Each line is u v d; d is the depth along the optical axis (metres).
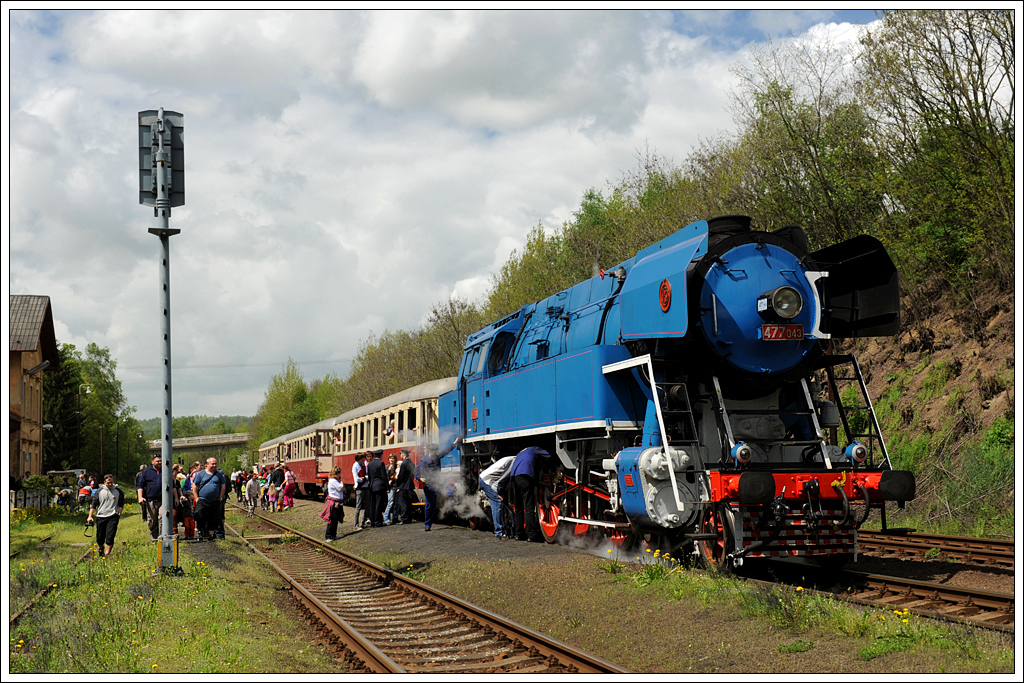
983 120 16.83
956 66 17.05
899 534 8.57
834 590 8.38
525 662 6.37
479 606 8.87
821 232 20.23
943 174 17.70
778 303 9.10
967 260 17.80
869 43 18.45
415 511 20.97
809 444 9.41
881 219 19.53
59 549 15.53
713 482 8.54
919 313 18.77
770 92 20.17
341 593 10.83
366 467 19.17
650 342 9.83
